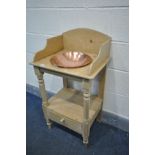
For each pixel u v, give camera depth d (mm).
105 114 1538
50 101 1431
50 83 1814
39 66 1122
